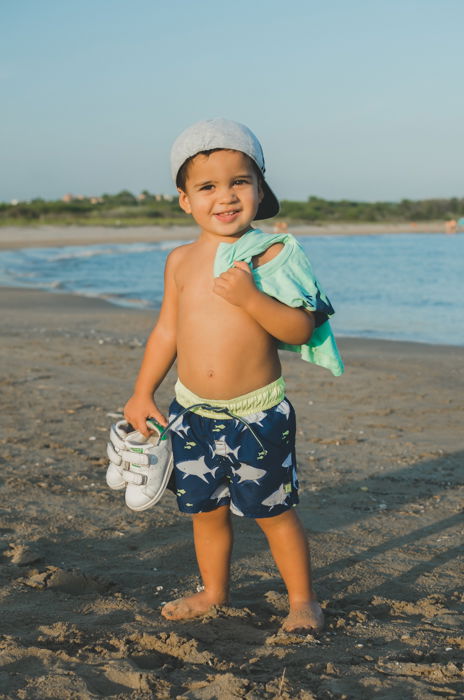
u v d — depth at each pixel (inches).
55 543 133.7
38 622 101.7
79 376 298.2
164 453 104.4
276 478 98.3
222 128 94.9
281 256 96.3
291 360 350.9
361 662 88.6
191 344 98.6
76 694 79.4
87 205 3132.4
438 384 297.3
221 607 105.3
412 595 115.1
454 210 3823.8
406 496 165.5
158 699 79.4
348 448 204.8
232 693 79.0
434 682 83.0
